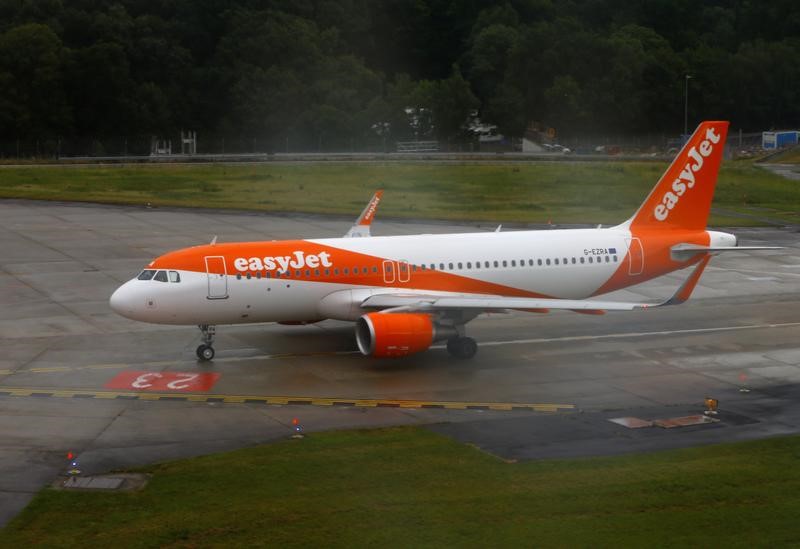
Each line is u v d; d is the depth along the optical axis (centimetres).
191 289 7238
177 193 17900
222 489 4925
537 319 9025
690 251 8731
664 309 9450
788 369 7369
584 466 5272
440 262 7962
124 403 6400
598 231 8619
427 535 4412
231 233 13462
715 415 6231
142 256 11794
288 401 6481
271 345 7950
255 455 5419
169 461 5325
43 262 11375
